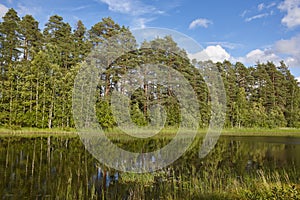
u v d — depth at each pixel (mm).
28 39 30328
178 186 6977
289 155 13133
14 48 29266
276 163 10797
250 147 16594
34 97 25203
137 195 6246
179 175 8109
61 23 31719
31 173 8195
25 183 7121
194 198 5906
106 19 19406
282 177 7715
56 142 16422
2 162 9883
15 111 23656
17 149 13250
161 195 6230
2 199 5910
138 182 7355
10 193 6309
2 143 15453
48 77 25562
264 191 5711
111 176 7965
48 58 26188
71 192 6434
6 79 26500
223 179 7660
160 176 8039
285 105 44969
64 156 11266
